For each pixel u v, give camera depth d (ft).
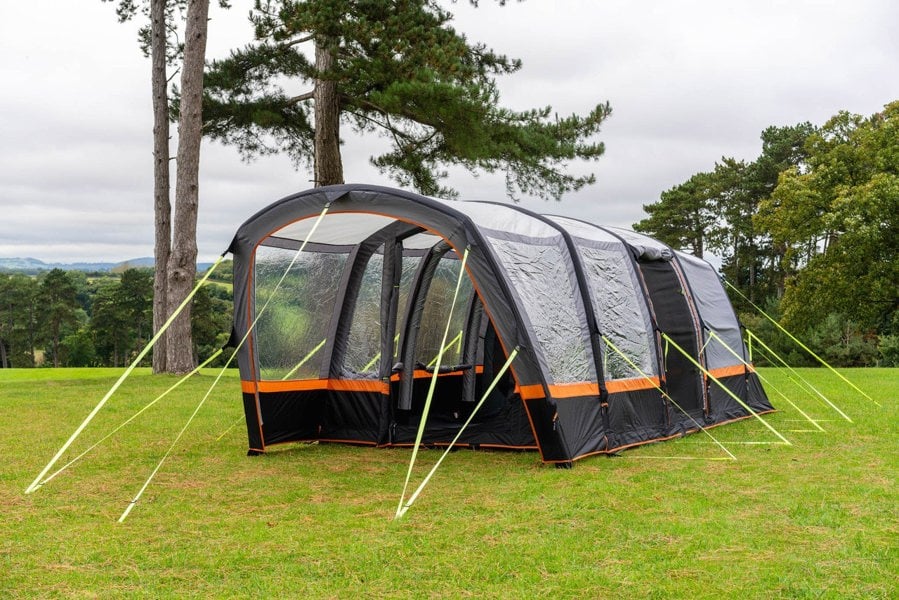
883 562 13.39
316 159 55.47
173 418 33.14
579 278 24.34
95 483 20.61
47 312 207.31
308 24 47.44
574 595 12.05
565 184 56.75
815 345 111.55
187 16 49.70
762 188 144.97
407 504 17.60
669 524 15.83
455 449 25.88
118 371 79.71
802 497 18.12
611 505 17.46
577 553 14.03
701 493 18.60
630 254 27.63
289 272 26.81
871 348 108.58
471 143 50.88
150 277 195.83
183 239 50.98
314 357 27.71
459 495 18.74
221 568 13.43
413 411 27.89
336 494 19.22
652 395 26.50
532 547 14.40
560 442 21.74
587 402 23.30
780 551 14.08
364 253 28.17
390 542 14.79
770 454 23.80
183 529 15.97
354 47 50.93
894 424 29.40
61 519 16.90
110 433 28.81
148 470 22.41
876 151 91.40
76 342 207.10
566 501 17.81
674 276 30.35
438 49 48.80
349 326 28.14
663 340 27.86
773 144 146.41
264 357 26.02
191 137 50.03
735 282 152.87
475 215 23.04
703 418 29.35
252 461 23.99
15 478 21.16
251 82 59.72
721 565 13.33
